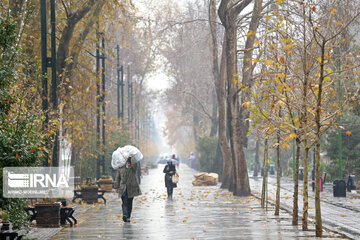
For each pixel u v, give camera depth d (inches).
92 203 1728.6
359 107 2309.3
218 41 3267.7
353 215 1371.8
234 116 2105.1
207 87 4375.0
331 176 3011.8
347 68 955.3
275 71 1048.2
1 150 770.8
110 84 4375.0
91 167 2468.0
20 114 827.4
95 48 1967.3
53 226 1102.4
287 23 1059.3
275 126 1085.8
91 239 947.3
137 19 2273.6
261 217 1309.1
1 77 793.6
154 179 3774.6
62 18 1772.9
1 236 805.2
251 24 1947.6
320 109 956.6
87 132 1959.9
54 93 1370.6
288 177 4087.1
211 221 1228.5
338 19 1091.9
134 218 1301.7
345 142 2960.1
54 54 1392.7
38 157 843.4
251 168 5703.7
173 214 1390.3
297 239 930.1
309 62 1017.5
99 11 1830.7
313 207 1563.7
